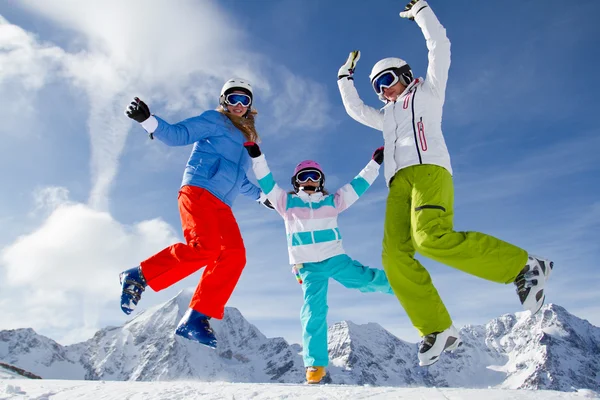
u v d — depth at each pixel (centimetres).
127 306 375
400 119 382
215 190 418
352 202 532
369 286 510
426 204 336
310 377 470
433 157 354
